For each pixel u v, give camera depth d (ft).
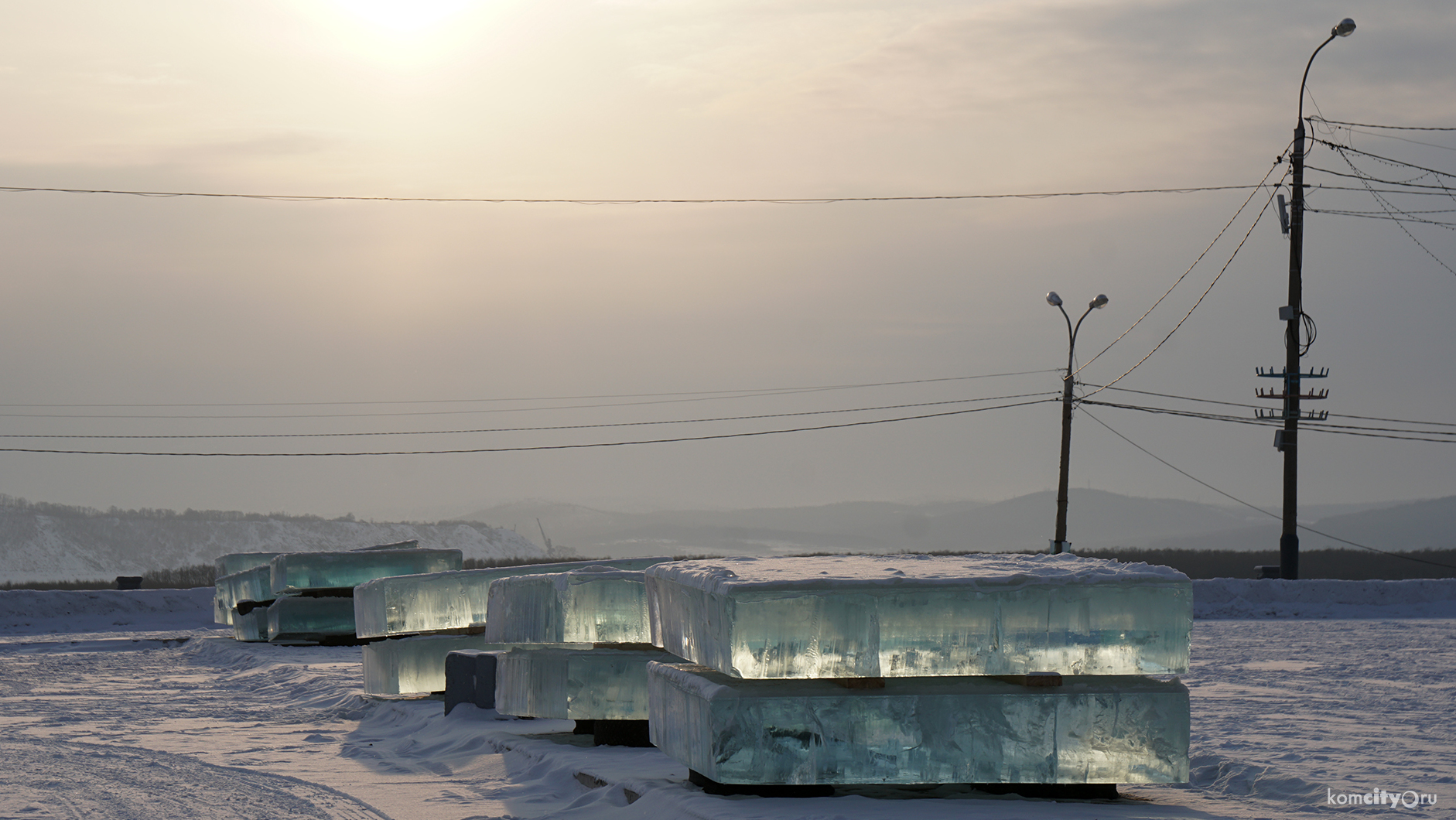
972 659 31.96
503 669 51.13
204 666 95.14
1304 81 142.20
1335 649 88.17
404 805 37.73
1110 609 32.19
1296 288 141.49
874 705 31.78
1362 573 228.22
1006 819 29.71
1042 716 31.96
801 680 32.32
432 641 63.67
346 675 77.15
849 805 31.27
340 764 46.75
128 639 117.50
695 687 33.30
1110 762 32.09
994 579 32.12
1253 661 78.54
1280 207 142.10
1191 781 37.52
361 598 67.21
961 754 31.86
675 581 36.94
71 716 64.18
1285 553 141.38
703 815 30.48
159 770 44.21
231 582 115.65
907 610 31.86
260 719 62.54
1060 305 136.98
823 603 31.71
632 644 46.50
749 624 31.42
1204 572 226.58
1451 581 135.54
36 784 41.04
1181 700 32.22
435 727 54.03
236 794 39.22
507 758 44.83
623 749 44.47
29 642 118.01
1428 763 38.88
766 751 31.68
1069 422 135.64
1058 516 135.54
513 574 64.80
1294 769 37.32
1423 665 76.13
